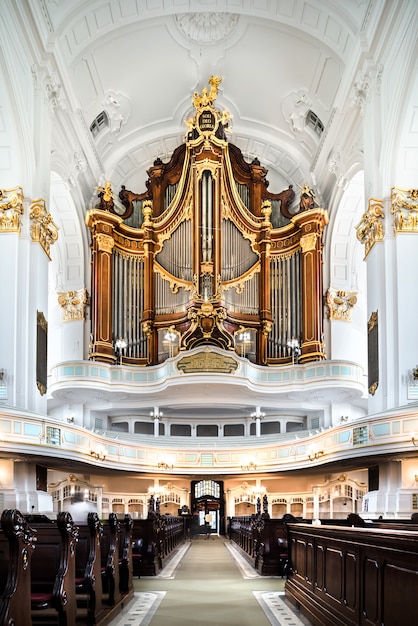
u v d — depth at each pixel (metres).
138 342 25.03
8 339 16.97
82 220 25.69
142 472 23.38
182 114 27.30
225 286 24.77
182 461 23.95
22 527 4.79
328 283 25.92
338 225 25.78
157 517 13.00
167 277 24.94
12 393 16.72
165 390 23.78
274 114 26.73
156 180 26.70
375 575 5.24
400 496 16.69
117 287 25.34
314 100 24.75
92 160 25.23
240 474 24.16
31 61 17.83
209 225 24.88
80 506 22.89
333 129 22.58
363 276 26.22
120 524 9.39
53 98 19.44
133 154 28.03
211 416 26.83
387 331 17.45
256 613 8.12
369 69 18.53
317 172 26.25
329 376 23.28
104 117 25.67
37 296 17.50
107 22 20.98
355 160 21.78
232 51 24.33
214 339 23.81
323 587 7.14
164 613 8.09
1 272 17.25
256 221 25.66
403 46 16.28
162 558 13.83
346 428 18.08
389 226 17.94
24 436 15.83
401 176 18.03
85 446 19.17
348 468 21.66
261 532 12.39
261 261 25.36
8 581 4.70
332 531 6.35
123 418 26.44
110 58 23.27
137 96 25.78
